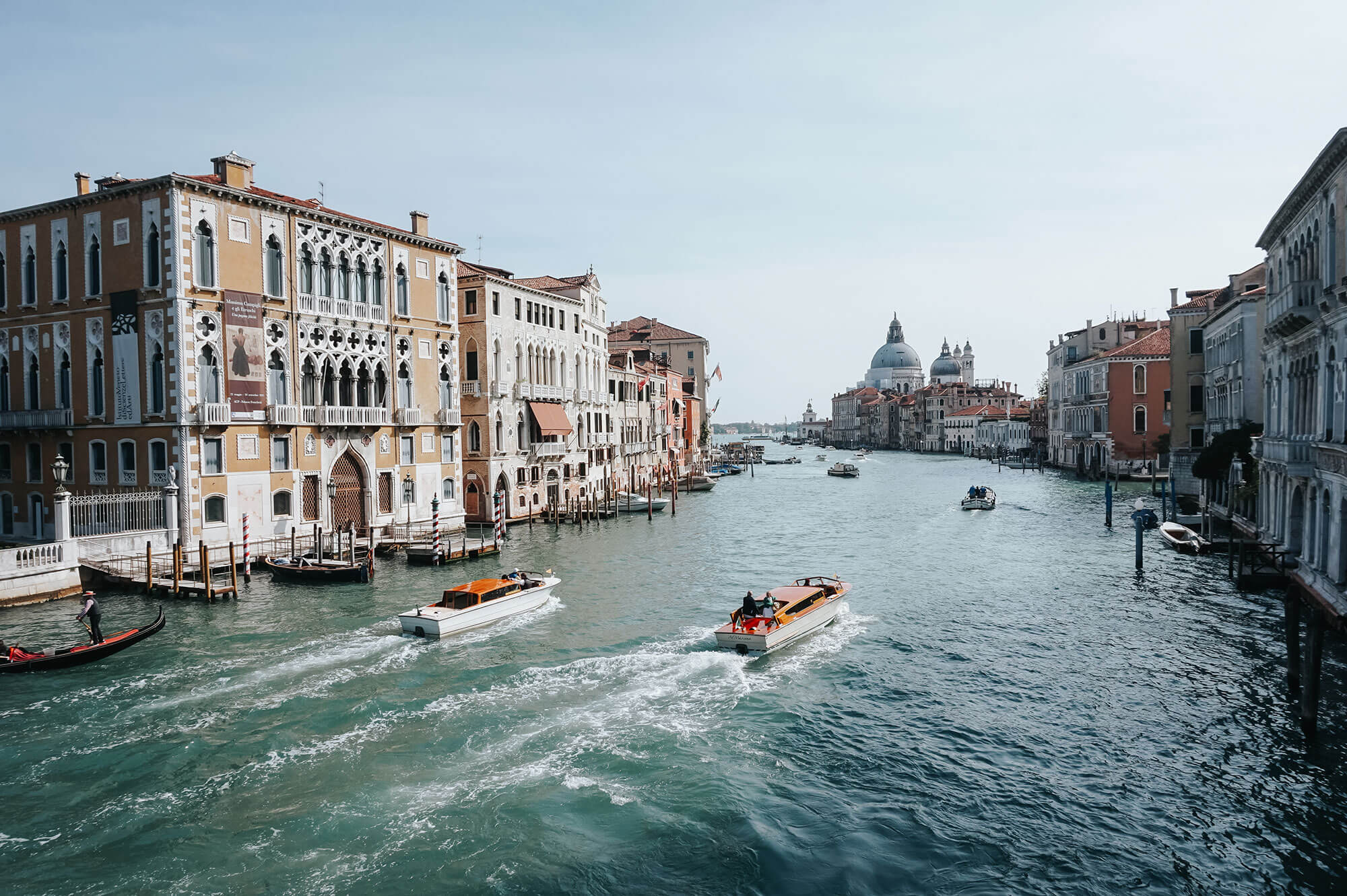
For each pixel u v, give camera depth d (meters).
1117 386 76.88
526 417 51.81
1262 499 33.78
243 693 19.11
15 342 35.72
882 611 27.27
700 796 14.36
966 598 29.17
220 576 31.91
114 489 33.06
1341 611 22.14
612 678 20.31
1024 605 27.95
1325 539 24.72
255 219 33.81
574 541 43.97
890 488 84.81
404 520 40.25
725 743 16.58
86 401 33.72
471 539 39.81
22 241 35.09
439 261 42.53
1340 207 23.30
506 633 24.30
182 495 31.34
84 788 14.59
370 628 24.61
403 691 19.28
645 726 17.34
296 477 35.06
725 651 22.39
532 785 14.72
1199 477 42.34
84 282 33.50
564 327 57.25
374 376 38.78
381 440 39.00
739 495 77.00
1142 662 21.41
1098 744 16.50
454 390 43.62
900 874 12.21
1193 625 24.77
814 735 16.97
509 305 49.88
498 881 11.95
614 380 68.25
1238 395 43.41
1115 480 76.50
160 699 18.67
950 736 16.91
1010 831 13.34
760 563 36.94
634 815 13.73
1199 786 14.73
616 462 67.38
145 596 28.38
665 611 27.25
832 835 13.20
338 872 12.11
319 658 21.64
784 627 22.83
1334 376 24.08
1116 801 14.25
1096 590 30.06
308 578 30.78
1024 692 19.41
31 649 22.06
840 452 188.38
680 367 112.12
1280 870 12.26
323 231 36.56
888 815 13.84
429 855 12.55
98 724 17.31
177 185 31.06
